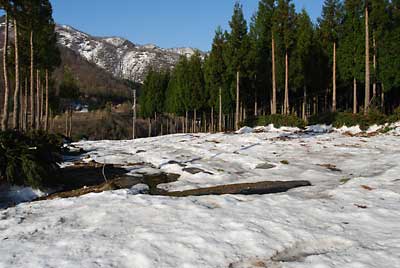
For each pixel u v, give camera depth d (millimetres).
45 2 24094
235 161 14469
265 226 6258
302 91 42125
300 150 16281
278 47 29250
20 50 26922
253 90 40500
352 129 22891
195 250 5395
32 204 8359
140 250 5363
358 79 29438
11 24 20094
